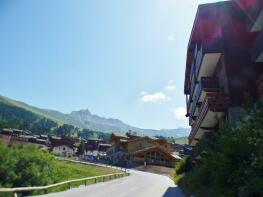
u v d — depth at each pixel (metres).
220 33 22.70
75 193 20.80
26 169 33.28
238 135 9.40
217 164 10.39
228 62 20.88
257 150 8.09
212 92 23.45
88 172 49.62
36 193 24.86
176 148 170.75
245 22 21.70
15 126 198.50
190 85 36.44
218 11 23.86
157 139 98.06
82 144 140.75
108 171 57.28
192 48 30.64
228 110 19.53
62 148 145.25
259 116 8.99
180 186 31.64
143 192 23.75
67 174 40.62
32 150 36.66
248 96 10.23
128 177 47.47
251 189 8.02
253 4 18.12
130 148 91.50
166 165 83.12
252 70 20.41
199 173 19.33
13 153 34.44
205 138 20.80
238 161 9.25
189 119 40.62
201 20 24.83
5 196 23.20
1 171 31.77
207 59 23.19
